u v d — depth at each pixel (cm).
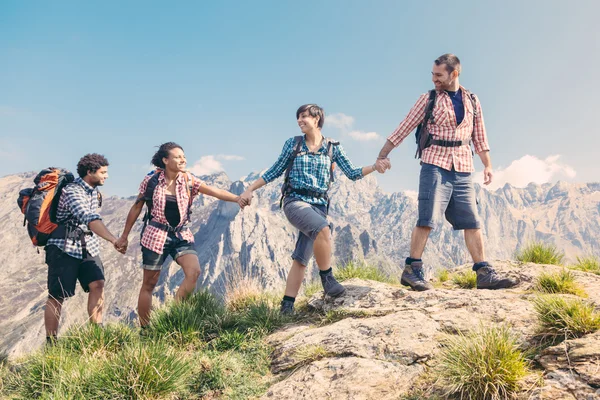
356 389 305
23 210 512
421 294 453
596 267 582
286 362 383
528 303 382
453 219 506
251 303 562
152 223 509
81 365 368
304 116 509
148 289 509
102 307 542
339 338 380
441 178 492
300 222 490
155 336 442
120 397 328
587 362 261
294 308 540
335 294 500
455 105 500
